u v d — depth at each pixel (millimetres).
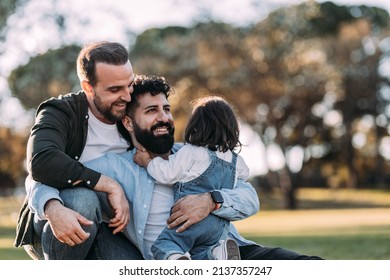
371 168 44125
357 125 40281
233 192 4406
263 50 33906
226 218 4414
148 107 4395
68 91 29719
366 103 37844
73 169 4031
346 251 8461
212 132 4570
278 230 14836
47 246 4129
